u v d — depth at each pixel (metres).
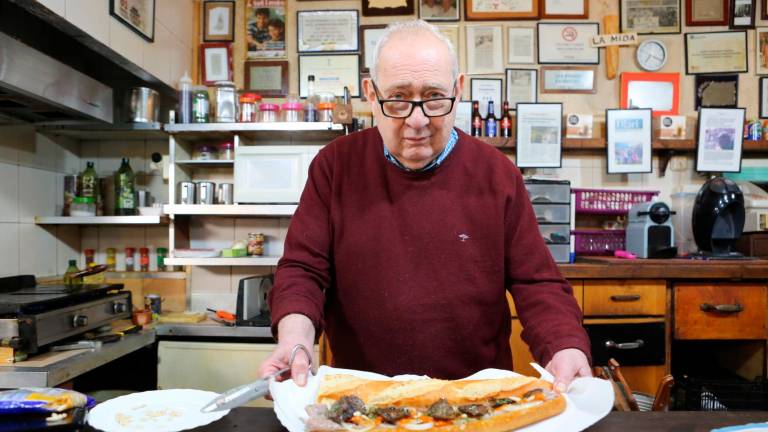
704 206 2.37
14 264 2.17
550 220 2.42
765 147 2.66
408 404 0.88
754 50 2.76
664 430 0.79
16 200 2.19
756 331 2.16
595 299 2.16
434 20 2.79
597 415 0.81
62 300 1.62
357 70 2.79
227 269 2.65
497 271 1.14
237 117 2.48
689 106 2.77
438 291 1.11
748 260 2.26
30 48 1.57
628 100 2.77
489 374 1.01
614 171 2.71
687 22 2.78
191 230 2.68
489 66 2.79
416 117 0.95
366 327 1.13
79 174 2.62
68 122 2.11
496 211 1.14
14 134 2.17
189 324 2.22
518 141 2.69
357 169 1.18
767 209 2.51
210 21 2.81
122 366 2.34
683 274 2.13
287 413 0.78
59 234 2.48
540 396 0.87
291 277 1.06
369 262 1.13
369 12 2.79
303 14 2.80
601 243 2.67
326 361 2.16
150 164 2.64
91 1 1.83
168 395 0.91
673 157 2.76
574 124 2.71
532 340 1.02
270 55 2.81
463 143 1.20
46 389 0.85
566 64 2.79
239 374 2.18
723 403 1.89
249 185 2.38
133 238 2.67
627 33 2.78
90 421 0.79
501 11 2.79
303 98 2.80
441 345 1.11
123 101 2.40
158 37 2.39
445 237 1.12
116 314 1.91
